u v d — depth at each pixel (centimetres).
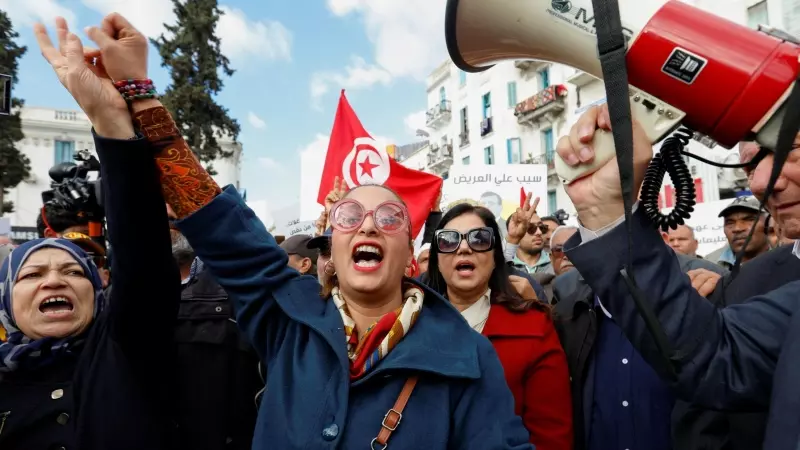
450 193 707
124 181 158
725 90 122
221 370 254
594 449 243
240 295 176
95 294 198
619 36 124
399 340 161
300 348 166
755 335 141
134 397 181
